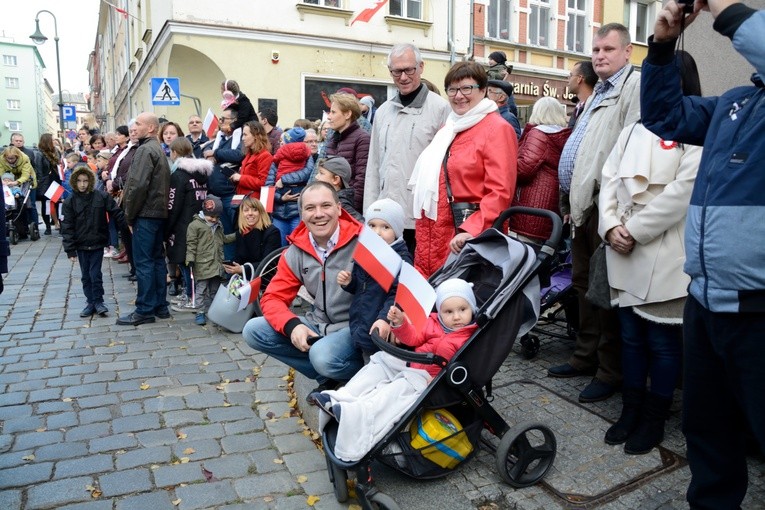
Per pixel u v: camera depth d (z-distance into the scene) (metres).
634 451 3.17
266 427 3.72
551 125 4.45
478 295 3.12
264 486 3.08
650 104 2.36
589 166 3.73
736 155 2.03
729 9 1.91
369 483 2.66
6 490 3.05
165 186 5.83
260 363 4.80
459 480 3.00
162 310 6.17
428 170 3.75
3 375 4.59
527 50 16.98
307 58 13.82
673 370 3.16
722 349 2.14
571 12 17.86
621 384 3.86
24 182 11.26
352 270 3.39
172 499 2.98
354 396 2.88
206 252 5.97
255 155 6.40
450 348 2.80
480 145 3.59
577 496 2.85
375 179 4.50
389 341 3.06
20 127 77.06
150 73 16.72
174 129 8.12
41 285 7.73
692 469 2.43
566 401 3.80
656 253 3.09
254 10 13.19
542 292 4.41
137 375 4.57
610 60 3.68
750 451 3.13
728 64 4.18
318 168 4.90
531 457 2.95
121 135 9.34
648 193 3.15
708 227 2.09
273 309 3.57
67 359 4.95
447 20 15.53
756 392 2.07
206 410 3.96
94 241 6.13
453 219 3.73
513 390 3.99
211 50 12.88
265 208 5.93
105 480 3.14
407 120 4.21
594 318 4.12
